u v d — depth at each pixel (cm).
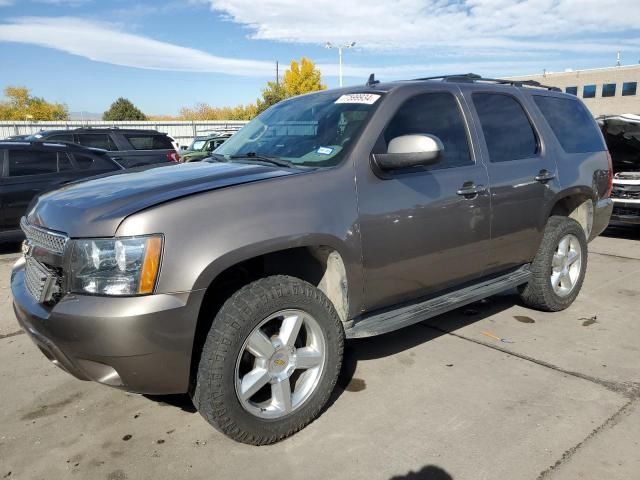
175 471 256
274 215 263
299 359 278
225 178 277
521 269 432
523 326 433
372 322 318
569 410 301
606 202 495
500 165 381
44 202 288
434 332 423
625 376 342
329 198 284
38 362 383
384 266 312
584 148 473
